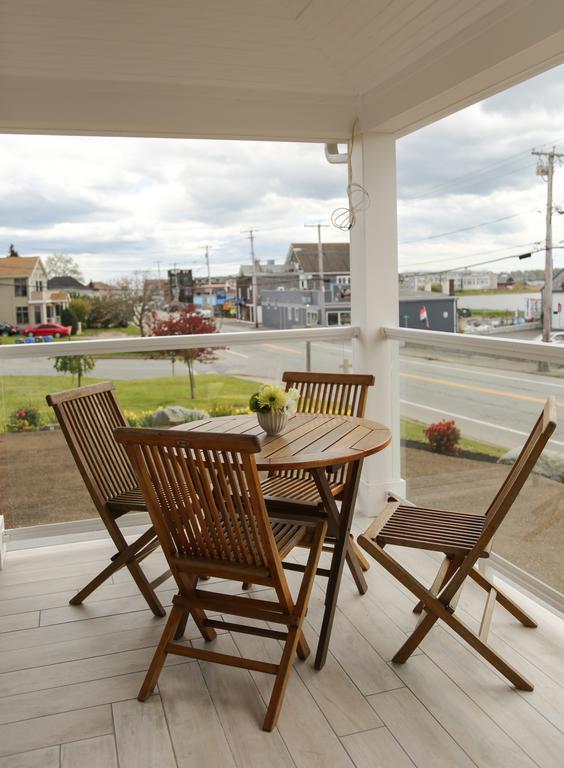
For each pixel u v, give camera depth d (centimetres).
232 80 361
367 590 304
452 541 234
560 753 195
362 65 351
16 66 329
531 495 278
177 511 220
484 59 271
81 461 280
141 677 240
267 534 207
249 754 198
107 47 326
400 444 395
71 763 196
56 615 288
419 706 218
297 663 247
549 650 248
